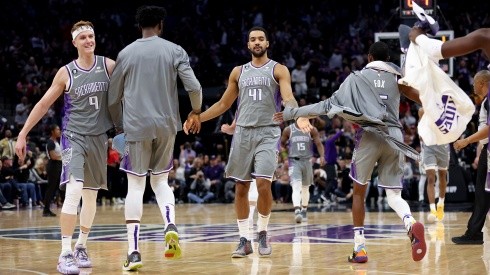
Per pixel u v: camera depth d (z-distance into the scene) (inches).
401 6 520.7
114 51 1116.5
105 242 313.4
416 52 183.6
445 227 386.6
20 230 393.7
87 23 225.1
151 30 222.8
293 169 449.1
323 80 971.3
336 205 677.3
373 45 242.8
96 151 224.8
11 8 1110.4
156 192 220.8
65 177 219.3
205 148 928.9
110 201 778.8
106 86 225.0
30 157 711.7
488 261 235.1
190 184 789.9
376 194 722.2
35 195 708.7
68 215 215.9
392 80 236.5
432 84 182.4
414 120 819.4
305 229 382.3
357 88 235.5
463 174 633.0
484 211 290.8
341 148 764.0
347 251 269.1
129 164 217.9
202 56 1072.2
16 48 1043.3
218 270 216.2
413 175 711.7
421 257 218.8
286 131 469.4
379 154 234.4
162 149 220.1
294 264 230.1
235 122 263.4
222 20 1171.9
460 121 181.3
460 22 1099.3
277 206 678.5
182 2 1197.1
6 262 242.7
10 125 896.3
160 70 217.6
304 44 1116.5
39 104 222.7
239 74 257.0
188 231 375.6
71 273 211.0
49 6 1144.2
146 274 208.5
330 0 1175.6
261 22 1145.4
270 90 250.7
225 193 779.4
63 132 223.9
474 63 964.0
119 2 1175.6
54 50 1066.1
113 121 230.4
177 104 223.1
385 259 241.8
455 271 211.3
